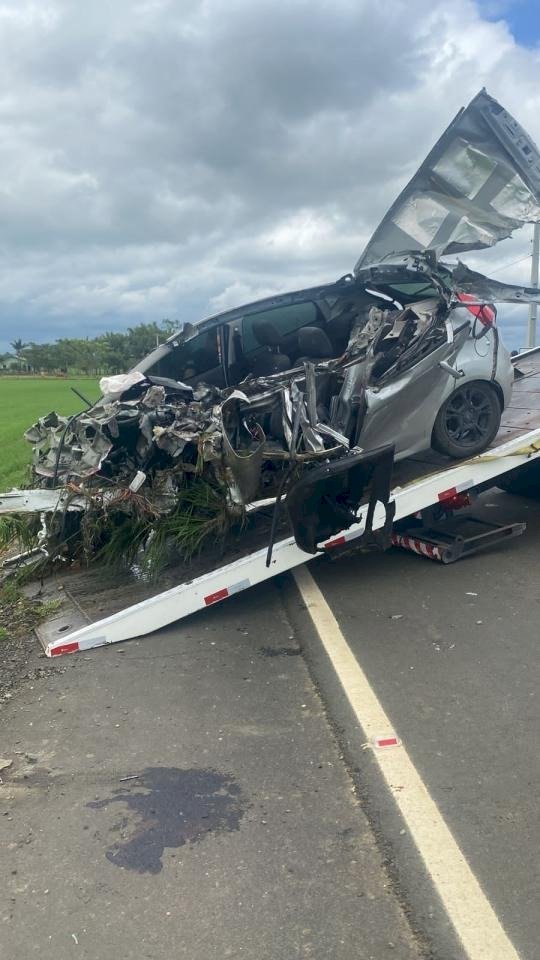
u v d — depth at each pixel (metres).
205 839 3.06
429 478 6.30
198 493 5.61
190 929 2.58
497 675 4.36
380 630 5.20
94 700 4.43
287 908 2.64
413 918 2.55
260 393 5.80
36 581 6.42
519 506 8.64
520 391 8.93
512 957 2.36
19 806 3.39
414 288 6.98
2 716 4.31
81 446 5.78
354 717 3.96
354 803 3.24
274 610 5.83
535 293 6.80
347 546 5.84
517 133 5.86
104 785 3.52
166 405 5.61
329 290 7.06
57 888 2.83
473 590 5.90
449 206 6.24
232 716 4.12
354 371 5.91
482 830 2.97
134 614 5.35
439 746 3.62
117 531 5.87
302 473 5.52
